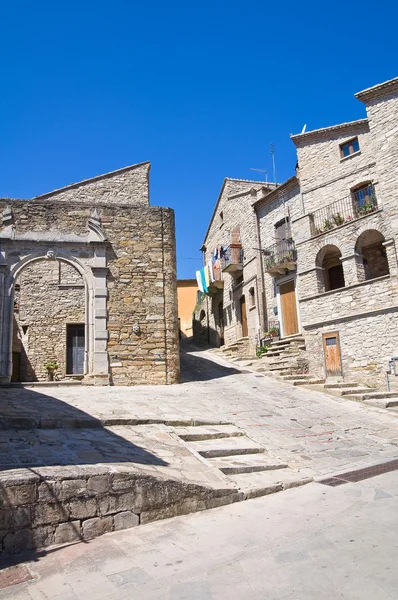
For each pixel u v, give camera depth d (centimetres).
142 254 1534
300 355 1812
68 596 369
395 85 1606
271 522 517
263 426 970
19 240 1434
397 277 1521
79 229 1499
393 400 1229
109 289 1480
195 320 3466
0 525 459
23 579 403
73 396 1133
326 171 1934
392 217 1568
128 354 1447
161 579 389
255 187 2541
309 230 1875
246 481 667
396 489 600
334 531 467
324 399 1283
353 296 1653
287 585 361
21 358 1970
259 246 2261
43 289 2027
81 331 2050
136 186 2103
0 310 1373
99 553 454
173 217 1614
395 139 1597
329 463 766
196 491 583
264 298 2194
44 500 486
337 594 341
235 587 365
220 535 487
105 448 682
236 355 2212
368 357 1577
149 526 529
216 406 1124
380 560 389
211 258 2933
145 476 550
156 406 1053
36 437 707
